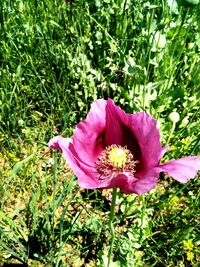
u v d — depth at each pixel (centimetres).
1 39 34
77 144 17
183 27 29
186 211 24
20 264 23
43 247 23
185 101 28
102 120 18
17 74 30
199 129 28
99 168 18
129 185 16
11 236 24
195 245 24
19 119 31
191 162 15
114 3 33
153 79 30
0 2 35
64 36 34
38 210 25
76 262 23
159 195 26
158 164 16
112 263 22
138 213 23
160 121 27
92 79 30
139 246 22
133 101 26
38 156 29
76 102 31
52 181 26
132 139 18
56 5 36
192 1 24
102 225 24
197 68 29
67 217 25
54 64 33
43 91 32
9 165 28
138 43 30
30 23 35
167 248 23
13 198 27
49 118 31
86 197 26
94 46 33
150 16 30
